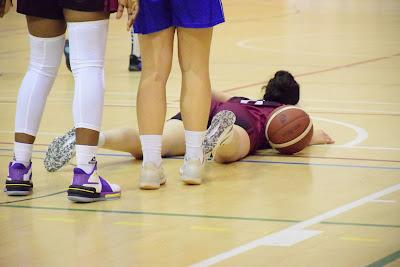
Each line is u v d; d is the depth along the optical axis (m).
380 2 33.97
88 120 5.86
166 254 4.65
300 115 7.43
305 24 24.03
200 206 5.77
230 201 5.90
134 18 5.92
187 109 6.39
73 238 4.98
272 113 7.49
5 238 4.98
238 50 17.39
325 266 4.41
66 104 10.45
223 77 13.12
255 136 7.41
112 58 15.97
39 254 4.66
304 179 6.58
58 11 5.98
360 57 15.92
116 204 5.85
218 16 6.24
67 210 5.68
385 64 14.84
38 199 6.00
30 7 5.93
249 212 5.58
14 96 11.07
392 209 5.62
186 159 6.45
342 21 24.94
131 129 7.23
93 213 5.59
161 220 5.40
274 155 7.56
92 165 5.90
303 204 5.79
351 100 10.80
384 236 4.98
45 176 6.74
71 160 7.33
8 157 7.36
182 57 6.38
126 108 10.15
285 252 4.67
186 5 6.13
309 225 5.23
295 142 7.41
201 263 4.48
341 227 5.18
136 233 5.09
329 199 5.93
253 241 4.89
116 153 7.68
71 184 5.89
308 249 4.72
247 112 7.49
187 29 6.27
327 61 15.30
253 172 6.88
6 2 6.15
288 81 7.89
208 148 6.69
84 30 5.86
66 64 13.73
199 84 6.36
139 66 13.96
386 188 6.25
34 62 6.13
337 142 8.09
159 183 6.34
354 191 6.16
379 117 9.50
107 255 4.64
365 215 5.47
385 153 7.56
